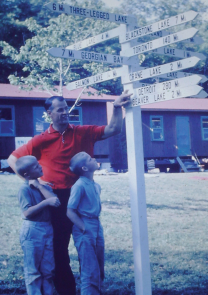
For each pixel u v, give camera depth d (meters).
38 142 3.74
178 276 4.76
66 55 3.17
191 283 4.51
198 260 5.50
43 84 15.24
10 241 6.44
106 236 6.88
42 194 3.60
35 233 3.46
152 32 3.11
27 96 20.58
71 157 3.76
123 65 3.34
